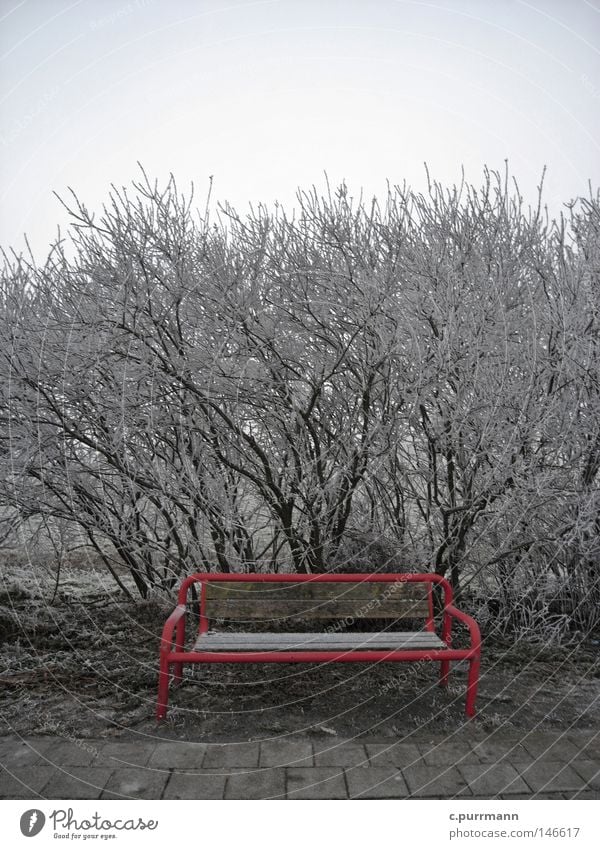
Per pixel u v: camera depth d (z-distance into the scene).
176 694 3.39
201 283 4.11
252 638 3.33
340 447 4.37
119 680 3.56
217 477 4.32
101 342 3.89
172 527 4.28
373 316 4.16
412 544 4.43
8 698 3.31
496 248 4.48
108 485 4.29
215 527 4.32
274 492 4.31
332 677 3.66
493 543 4.47
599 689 3.56
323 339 4.30
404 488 4.49
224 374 4.10
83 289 4.00
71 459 4.17
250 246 4.36
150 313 3.90
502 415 4.09
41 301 4.05
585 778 2.60
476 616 4.58
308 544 4.43
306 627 4.46
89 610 4.71
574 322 4.20
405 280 4.29
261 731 2.99
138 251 3.93
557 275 4.54
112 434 4.12
